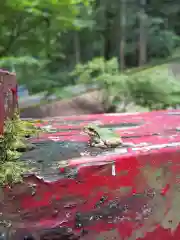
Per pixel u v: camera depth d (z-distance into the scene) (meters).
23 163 0.68
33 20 4.10
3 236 0.63
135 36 8.70
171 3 8.88
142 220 0.76
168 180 0.77
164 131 1.01
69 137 0.92
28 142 0.84
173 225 0.81
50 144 0.83
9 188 0.62
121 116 1.43
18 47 4.36
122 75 4.18
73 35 8.22
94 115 1.49
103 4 8.35
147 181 0.75
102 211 0.71
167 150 0.76
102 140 0.83
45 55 4.95
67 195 0.66
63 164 0.67
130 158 0.72
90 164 0.68
